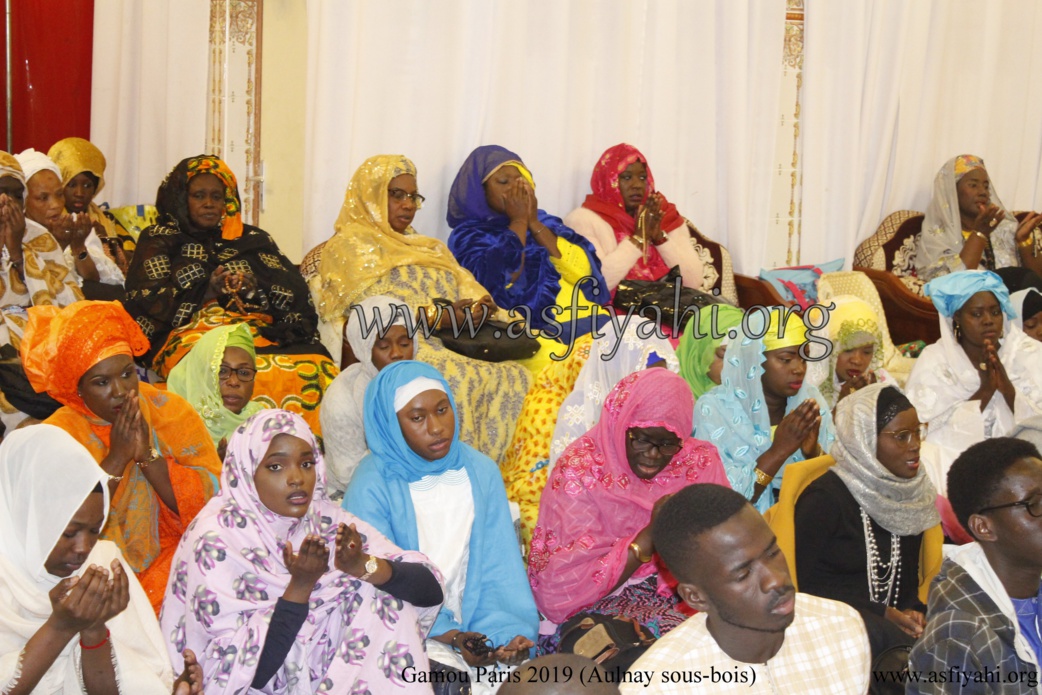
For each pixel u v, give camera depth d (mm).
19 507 2080
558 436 3225
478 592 2674
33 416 3008
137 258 3920
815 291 5160
